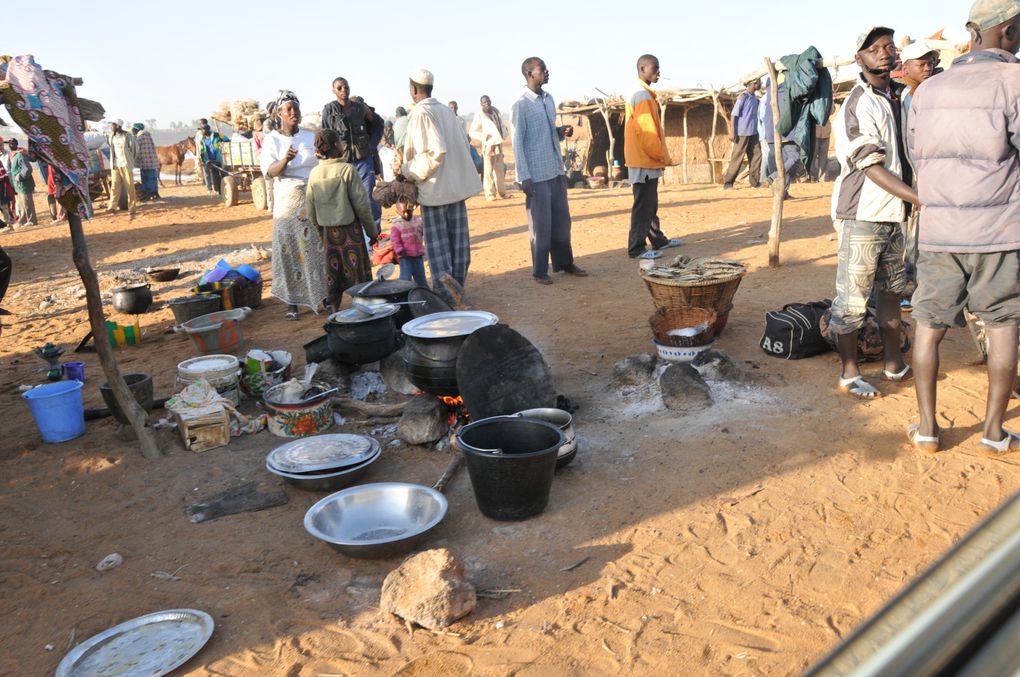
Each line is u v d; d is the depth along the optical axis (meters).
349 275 7.84
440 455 4.93
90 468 4.97
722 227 12.61
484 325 5.03
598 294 8.64
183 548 4.01
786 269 9.16
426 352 4.93
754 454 4.60
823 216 12.96
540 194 9.05
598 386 5.86
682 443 4.81
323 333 7.75
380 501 4.09
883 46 4.72
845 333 5.26
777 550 3.63
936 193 4.04
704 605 3.28
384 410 5.47
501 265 10.75
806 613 3.18
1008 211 3.85
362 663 3.07
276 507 4.40
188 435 5.14
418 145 7.78
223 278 8.96
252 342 7.65
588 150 26.19
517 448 4.30
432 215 8.06
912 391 5.36
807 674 0.55
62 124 4.63
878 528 3.76
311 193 7.63
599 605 3.32
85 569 3.87
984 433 4.47
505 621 3.27
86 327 8.98
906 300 6.96
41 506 4.54
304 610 3.44
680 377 5.34
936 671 0.50
